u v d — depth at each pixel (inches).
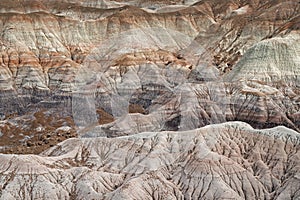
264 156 3075.8
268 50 4886.8
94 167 3080.7
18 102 5078.7
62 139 4271.7
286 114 4239.7
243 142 3189.0
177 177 2938.0
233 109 4323.3
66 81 5088.6
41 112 4918.8
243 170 2945.4
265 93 4421.8
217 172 2886.3
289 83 4667.8
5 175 2869.1
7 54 5428.2
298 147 3065.9
